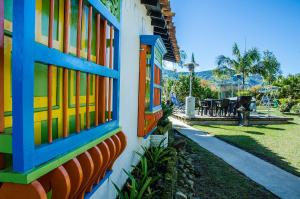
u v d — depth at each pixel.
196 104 21.11
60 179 1.44
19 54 1.17
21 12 1.16
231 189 4.92
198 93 22.41
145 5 5.05
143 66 4.65
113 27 2.54
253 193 4.77
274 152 8.15
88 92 1.95
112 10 2.44
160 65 5.70
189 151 7.79
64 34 1.61
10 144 1.22
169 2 4.82
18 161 1.18
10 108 1.42
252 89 30.42
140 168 4.57
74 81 1.97
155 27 6.53
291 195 4.75
